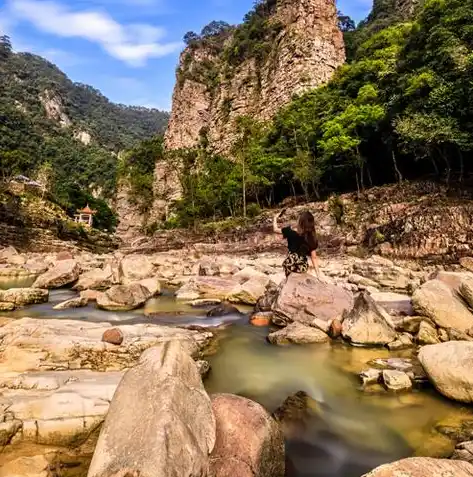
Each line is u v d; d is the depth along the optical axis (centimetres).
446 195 2525
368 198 3144
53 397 414
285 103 6328
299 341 693
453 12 2972
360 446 404
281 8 7562
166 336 647
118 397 332
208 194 5991
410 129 2664
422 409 461
